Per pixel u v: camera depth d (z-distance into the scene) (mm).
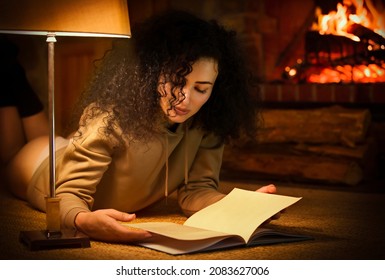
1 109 4078
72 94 5883
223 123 2986
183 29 2711
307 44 4980
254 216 2582
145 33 2789
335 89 4871
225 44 2891
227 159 4691
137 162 2832
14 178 3514
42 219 3170
